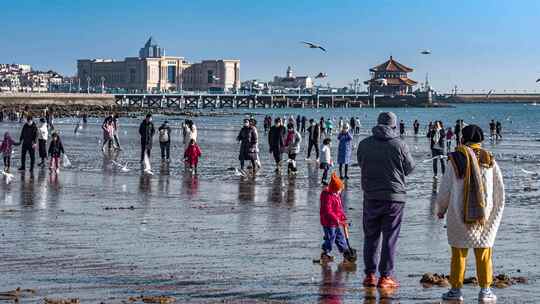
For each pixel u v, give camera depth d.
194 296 11.43
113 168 35.28
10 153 31.92
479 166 11.17
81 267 13.48
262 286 12.12
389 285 12.05
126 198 24.06
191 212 20.92
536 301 11.15
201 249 15.32
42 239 16.30
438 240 16.61
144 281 12.43
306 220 19.56
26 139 31.97
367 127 111.56
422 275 13.03
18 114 116.31
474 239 11.13
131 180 29.88
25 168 34.03
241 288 11.97
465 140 11.45
